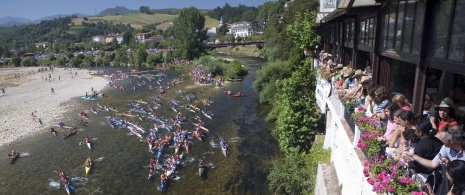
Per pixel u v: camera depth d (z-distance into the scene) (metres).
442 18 8.02
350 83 15.24
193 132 36.84
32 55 150.12
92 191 25.38
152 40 191.38
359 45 17.72
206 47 112.94
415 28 9.59
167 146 33.44
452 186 5.07
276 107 40.69
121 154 32.00
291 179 21.23
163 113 45.81
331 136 19.92
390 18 12.11
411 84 12.89
